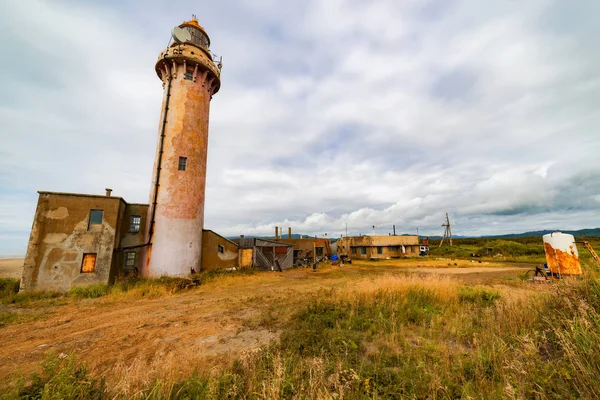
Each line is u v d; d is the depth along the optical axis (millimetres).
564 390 3051
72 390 3693
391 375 4254
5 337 7508
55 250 14930
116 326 8438
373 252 44031
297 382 4012
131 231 19359
